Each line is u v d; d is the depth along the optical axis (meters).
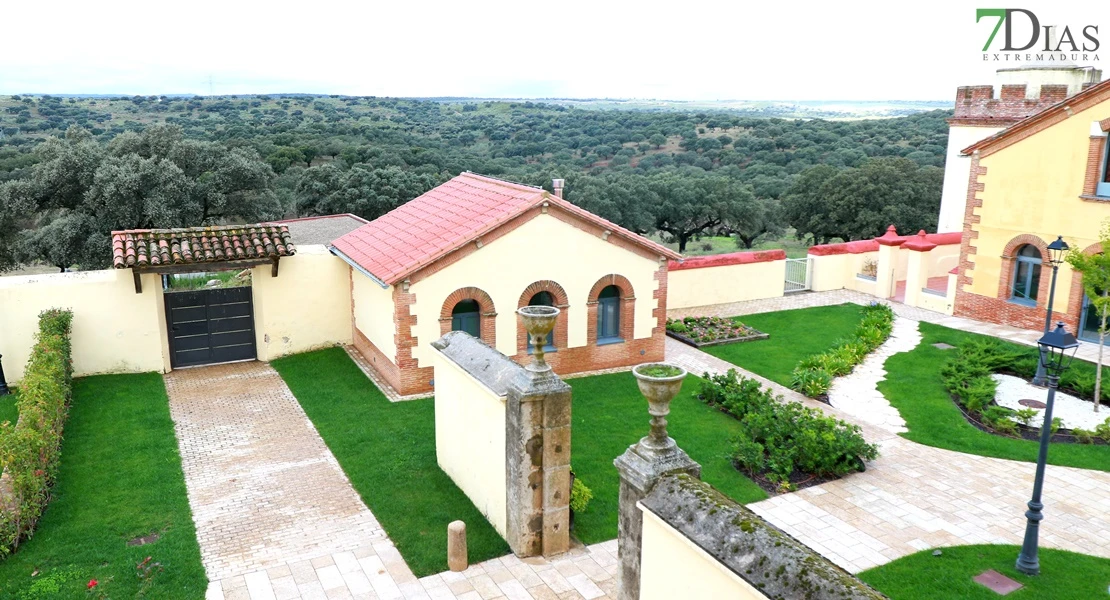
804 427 13.86
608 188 56.84
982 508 12.45
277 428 15.92
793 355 21.02
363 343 20.67
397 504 12.60
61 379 15.16
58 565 10.55
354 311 21.30
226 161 38.72
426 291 17.30
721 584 6.34
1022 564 10.49
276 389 18.34
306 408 16.98
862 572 10.55
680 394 17.72
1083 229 20.72
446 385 13.21
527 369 10.95
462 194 21.03
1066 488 13.12
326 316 21.36
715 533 6.45
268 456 14.54
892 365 19.80
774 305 26.59
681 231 60.78
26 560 10.65
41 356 15.05
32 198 35.25
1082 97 20.17
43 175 35.62
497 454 11.48
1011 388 17.89
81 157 35.22
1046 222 21.67
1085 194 20.52
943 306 25.17
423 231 19.33
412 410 16.78
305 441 15.25
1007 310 23.19
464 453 12.75
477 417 12.07
